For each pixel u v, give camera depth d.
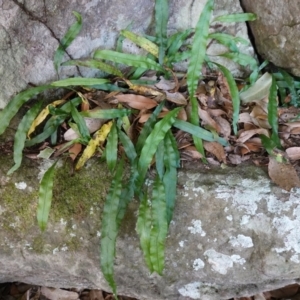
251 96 0.69
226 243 0.61
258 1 0.68
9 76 0.64
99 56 0.65
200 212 0.61
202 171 0.63
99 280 0.65
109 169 0.61
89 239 0.62
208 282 0.65
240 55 0.70
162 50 0.68
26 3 0.61
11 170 0.62
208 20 0.64
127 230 0.62
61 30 0.65
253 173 0.63
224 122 0.66
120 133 0.63
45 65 0.66
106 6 0.66
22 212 0.63
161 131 0.60
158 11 0.68
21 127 0.62
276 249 0.60
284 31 0.67
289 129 0.67
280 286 0.66
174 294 0.66
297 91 0.71
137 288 0.66
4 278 0.73
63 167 0.64
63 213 0.62
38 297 0.80
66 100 0.68
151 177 0.62
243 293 0.67
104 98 0.67
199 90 0.69
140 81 0.68
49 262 0.64
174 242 0.62
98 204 0.62
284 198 0.60
